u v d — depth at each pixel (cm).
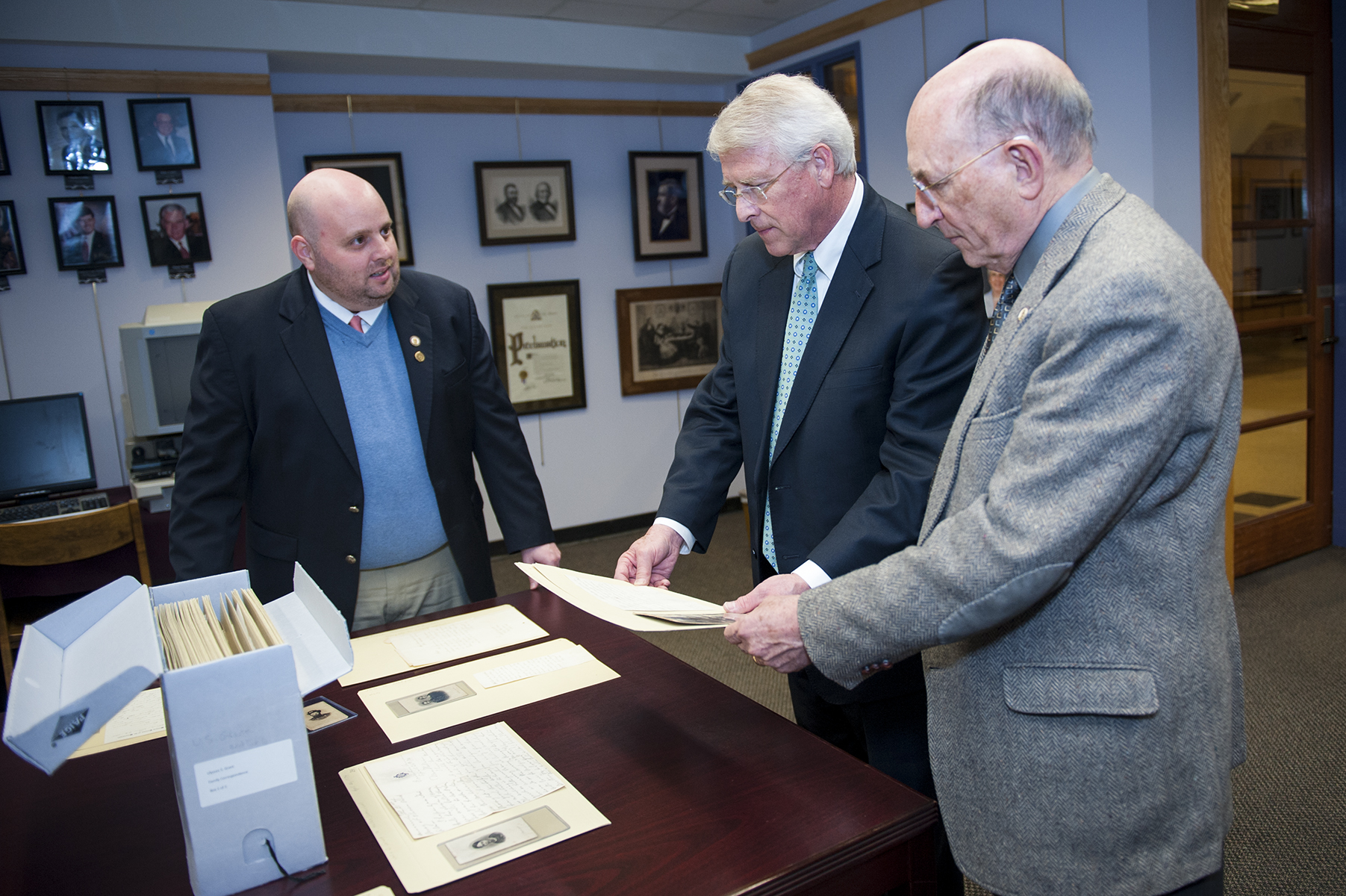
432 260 499
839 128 137
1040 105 95
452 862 90
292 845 89
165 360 336
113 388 400
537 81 516
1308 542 422
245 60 411
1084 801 94
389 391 185
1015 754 97
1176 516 92
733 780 103
